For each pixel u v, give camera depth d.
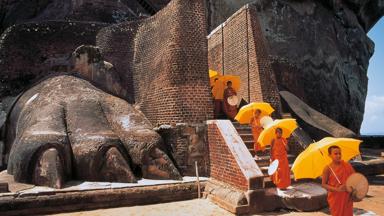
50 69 12.03
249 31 11.48
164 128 9.37
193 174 8.91
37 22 12.43
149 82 10.92
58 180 7.20
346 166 5.10
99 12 14.51
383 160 12.50
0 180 7.71
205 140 9.05
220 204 7.30
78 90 9.91
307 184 8.16
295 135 9.90
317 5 25.42
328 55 24.80
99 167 7.95
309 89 23.23
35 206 6.67
